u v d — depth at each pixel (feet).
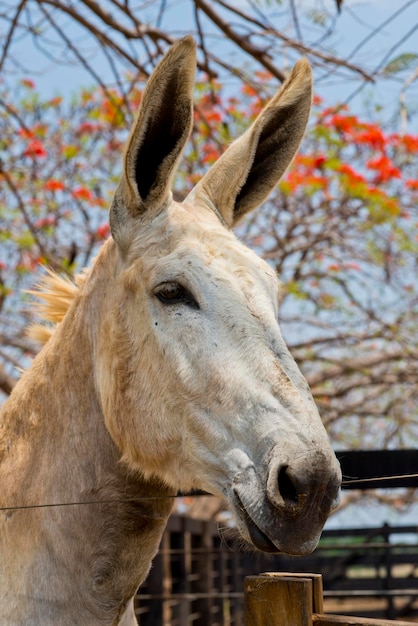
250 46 23.72
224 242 12.91
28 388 14.39
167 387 12.39
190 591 34.78
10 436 14.30
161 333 12.51
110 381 13.10
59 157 38.29
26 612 12.98
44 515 13.30
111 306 13.37
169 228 13.07
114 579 13.33
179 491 14.29
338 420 41.39
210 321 12.15
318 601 11.57
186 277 12.46
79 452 13.52
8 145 35.14
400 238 39.09
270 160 14.87
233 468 11.54
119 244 13.41
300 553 10.80
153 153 13.62
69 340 14.10
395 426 39.63
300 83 14.51
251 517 11.16
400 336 36.19
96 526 13.28
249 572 43.29
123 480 13.38
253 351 11.78
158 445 12.55
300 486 10.61
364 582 40.50
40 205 36.42
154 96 12.87
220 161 14.35
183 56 12.89
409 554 39.06
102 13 23.85
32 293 15.53
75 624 13.01
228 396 11.71
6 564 13.41
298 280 38.93
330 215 37.83
